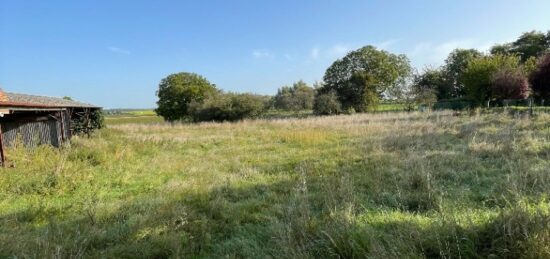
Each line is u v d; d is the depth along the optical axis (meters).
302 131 15.84
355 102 39.06
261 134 16.55
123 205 5.11
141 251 3.49
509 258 2.61
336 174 6.62
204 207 4.92
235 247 3.54
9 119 10.55
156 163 9.02
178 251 3.40
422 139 10.23
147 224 4.07
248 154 10.43
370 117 22.28
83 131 18.42
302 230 3.39
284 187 5.92
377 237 3.11
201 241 3.77
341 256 3.00
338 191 4.94
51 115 12.77
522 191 4.15
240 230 3.99
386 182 5.72
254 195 5.59
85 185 6.53
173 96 42.16
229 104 30.70
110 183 6.78
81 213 4.86
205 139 15.08
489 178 5.46
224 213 4.62
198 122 30.44
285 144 12.67
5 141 10.34
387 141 10.24
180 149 12.23
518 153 6.97
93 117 23.17
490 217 3.29
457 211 3.70
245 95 31.61
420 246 2.91
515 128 11.03
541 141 8.30
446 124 14.19
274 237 3.45
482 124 13.16
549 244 2.53
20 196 5.89
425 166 6.11
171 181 6.73
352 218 3.65
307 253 2.99
